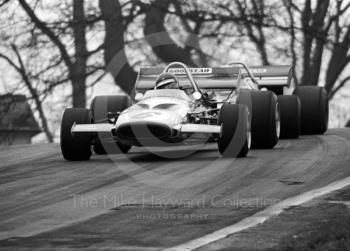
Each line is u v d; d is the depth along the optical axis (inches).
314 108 2608.3
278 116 2121.1
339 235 989.8
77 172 1705.2
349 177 1523.1
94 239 1045.8
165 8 4940.9
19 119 4923.7
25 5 4830.2
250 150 2048.5
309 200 1278.3
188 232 1068.5
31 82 4820.4
